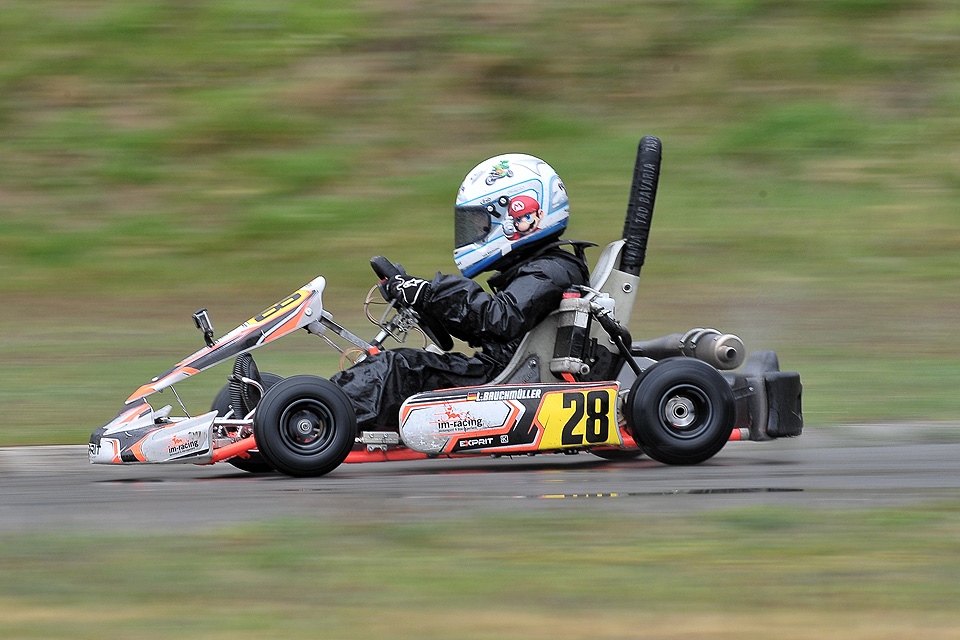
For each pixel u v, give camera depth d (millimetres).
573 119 55938
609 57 60000
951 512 14617
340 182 51125
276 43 60344
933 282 42656
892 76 59344
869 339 35281
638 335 35688
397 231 47344
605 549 12773
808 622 10367
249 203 49531
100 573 11875
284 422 17641
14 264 44438
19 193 50188
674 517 14359
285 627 10188
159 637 9930
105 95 57000
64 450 22234
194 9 62719
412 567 12039
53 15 62188
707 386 18766
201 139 54000
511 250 19578
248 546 12852
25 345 34500
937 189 51219
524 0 63062
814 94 57875
